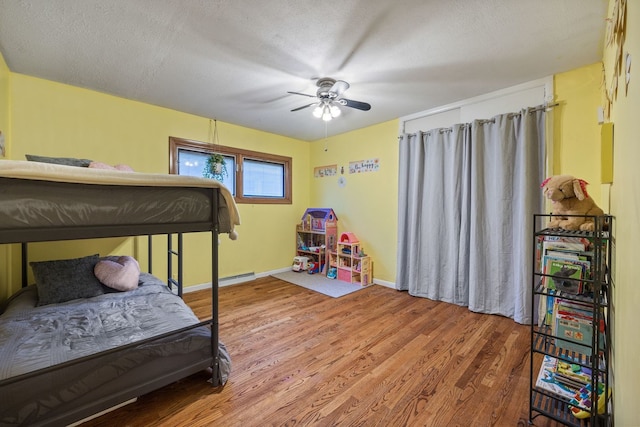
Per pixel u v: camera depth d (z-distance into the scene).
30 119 2.40
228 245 3.78
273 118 3.53
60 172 1.09
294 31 1.76
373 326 2.45
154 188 1.38
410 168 3.36
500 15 1.60
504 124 2.55
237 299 3.16
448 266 3.05
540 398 1.51
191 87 2.61
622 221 1.10
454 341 2.17
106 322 1.71
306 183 4.77
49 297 2.03
